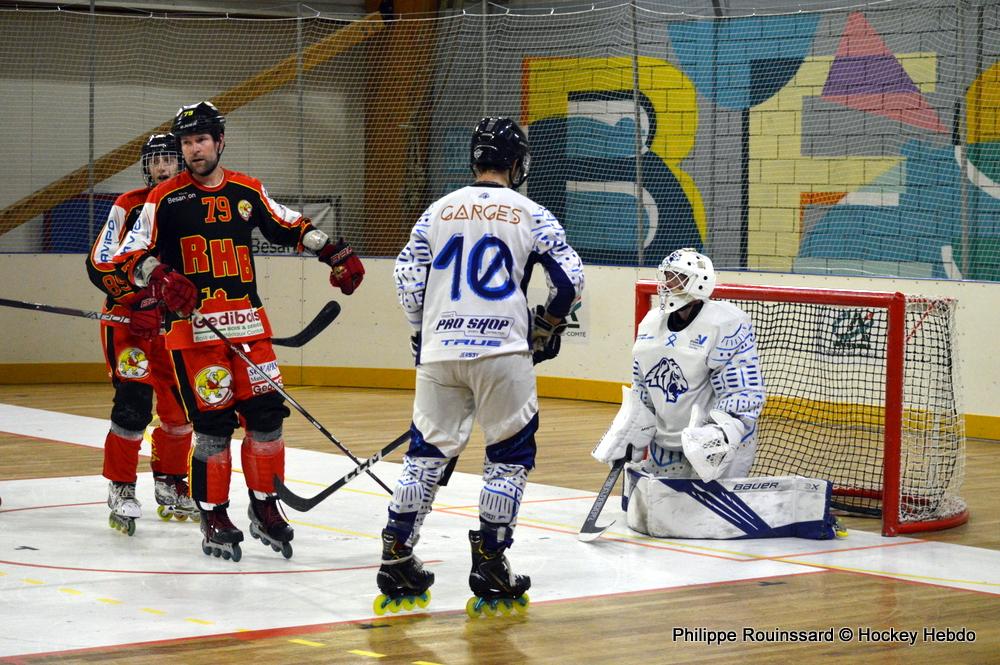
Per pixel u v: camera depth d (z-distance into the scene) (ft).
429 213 19.20
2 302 25.05
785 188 53.62
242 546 24.11
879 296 25.80
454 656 16.55
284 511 27.61
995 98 47.73
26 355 57.21
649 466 26.76
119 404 25.20
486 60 58.08
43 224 61.26
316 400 52.08
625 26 57.06
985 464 37.70
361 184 63.67
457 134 61.57
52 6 61.52
